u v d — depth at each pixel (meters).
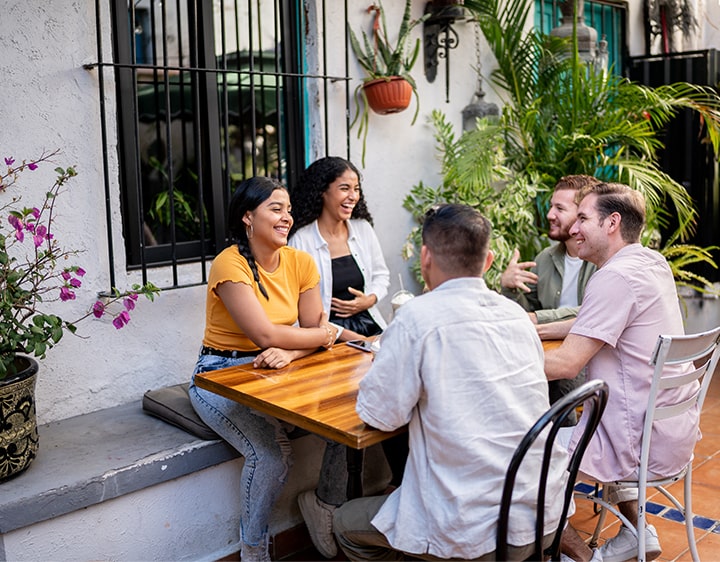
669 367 2.46
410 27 4.02
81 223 3.11
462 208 1.98
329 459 2.90
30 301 2.76
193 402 2.85
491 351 1.92
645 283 2.39
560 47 4.54
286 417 2.20
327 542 2.95
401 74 4.02
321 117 3.92
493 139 4.14
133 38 3.11
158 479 2.68
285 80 3.89
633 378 2.40
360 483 2.49
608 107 4.38
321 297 3.33
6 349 2.52
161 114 3.53
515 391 1.94
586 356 2.38
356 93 4.02
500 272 3.98
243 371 2.60
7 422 2.46
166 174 3.57
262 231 2.75
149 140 3.50
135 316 3.27
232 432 2.73
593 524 3.17
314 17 3.84
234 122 3.78
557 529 2.07
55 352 3.06
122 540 2.64
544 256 3.38
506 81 4.50
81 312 3.13
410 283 4.39
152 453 2.72
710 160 5.53
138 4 3.38
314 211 3.36
